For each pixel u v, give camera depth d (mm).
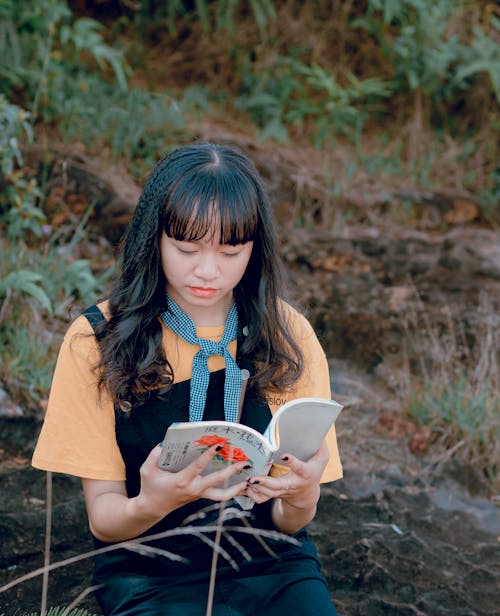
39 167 4391
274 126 5316
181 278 1732
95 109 4773
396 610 2475
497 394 3549
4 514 2705
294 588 1771
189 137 4941
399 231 5086
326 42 5844
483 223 5316
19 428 3109
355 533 2859
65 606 2398
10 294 3506
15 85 4594
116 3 5707
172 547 1812
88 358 1786
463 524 3010
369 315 4281
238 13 5812
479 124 5793
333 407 1636
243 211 1689
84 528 2719
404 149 5672
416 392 3729
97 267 4203
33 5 4617
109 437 1787
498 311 4328
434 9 5707
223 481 1652
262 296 1861
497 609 2549
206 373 1815
